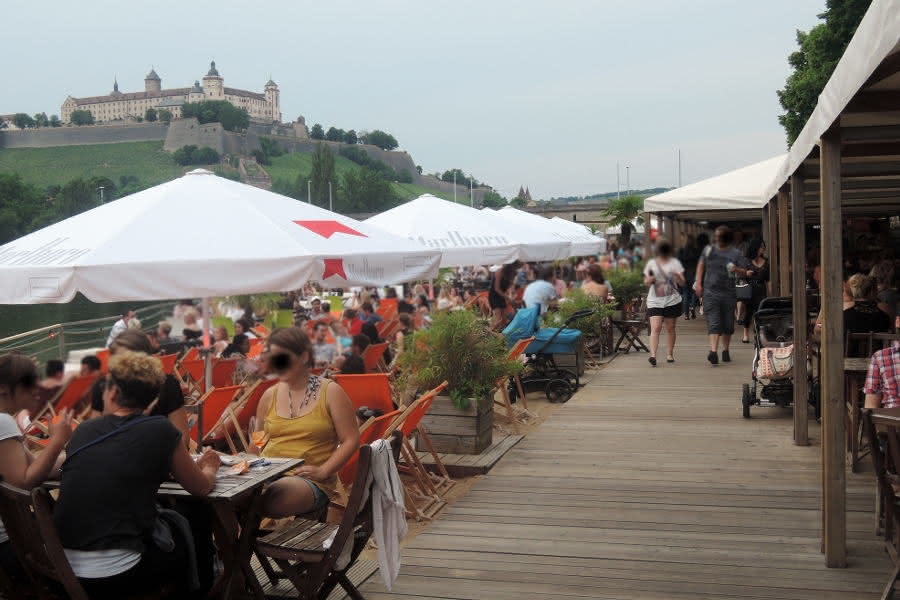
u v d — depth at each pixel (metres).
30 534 3.84
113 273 5.92
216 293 6.07
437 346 7.99
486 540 5.58
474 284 27.58
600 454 7.91
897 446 4.21
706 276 13.52
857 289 7.84
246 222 6.68
